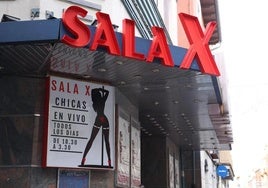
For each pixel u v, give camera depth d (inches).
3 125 404.2
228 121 740.0
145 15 553.9
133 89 501.0
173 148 1011.3
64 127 414.0
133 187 555.8
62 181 405.7
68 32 334.0
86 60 382.6
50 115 407.5
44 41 332.2
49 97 410.0
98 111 442.0
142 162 906.1
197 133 878.4
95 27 347.9
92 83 444.8
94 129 434.6
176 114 670.5
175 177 1015.6
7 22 338.6
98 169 431.8
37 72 414.9
